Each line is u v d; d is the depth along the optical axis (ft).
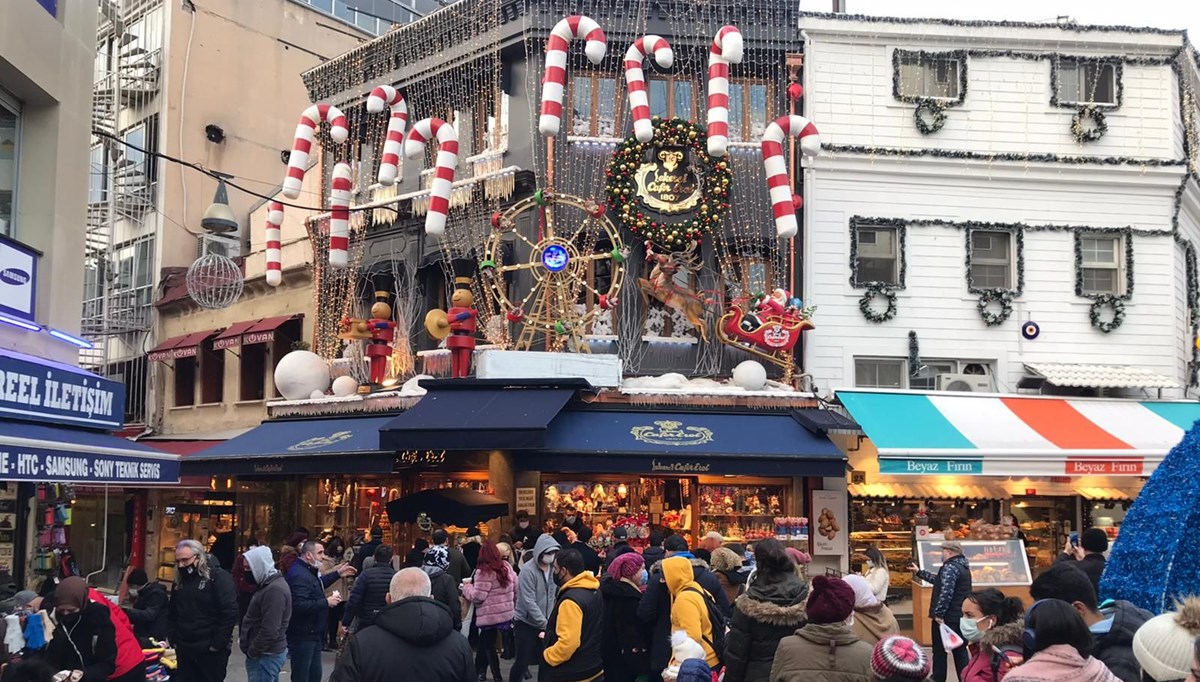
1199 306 63.67
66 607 22.98
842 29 60.18
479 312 58.90
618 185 56.39
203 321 79.92
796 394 55.01
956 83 61.52
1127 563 19.94
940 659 36.96
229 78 89.15
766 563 21.03
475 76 61.21
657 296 55.77
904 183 60.08
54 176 38.91
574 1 58.49
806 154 58.90
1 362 30.83
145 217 85.71
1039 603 16.48
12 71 36.27
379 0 107.24
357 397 58.75
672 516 55.72
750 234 57.82
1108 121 61.77
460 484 57.57
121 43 86.33
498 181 58.18
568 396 51.08
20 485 38.19
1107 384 57.06
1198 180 64.44
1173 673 15.42
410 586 18.45
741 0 59.21
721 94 51.37
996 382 59.31
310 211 72.18
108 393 37.81
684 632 21.61
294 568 33.30
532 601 34.32
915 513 57.72
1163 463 20.29
